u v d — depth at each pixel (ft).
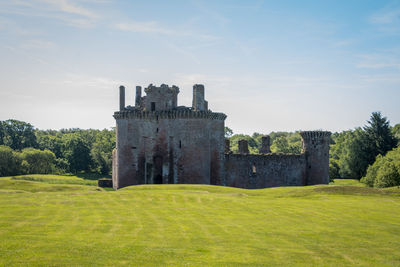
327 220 123.34
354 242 98.17
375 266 81.61
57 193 174.81
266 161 300.61
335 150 566.77
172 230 105.70
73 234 97.76
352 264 82.53
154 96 265.34
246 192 204.03
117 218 119.34
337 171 477.36
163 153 259.19
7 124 587.68
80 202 147.64
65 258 79.56
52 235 95.96
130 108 281.13
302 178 307.17
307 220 123.03
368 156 459.32
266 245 94.27
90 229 103.65
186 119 258.16
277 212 136.36
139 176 260.62
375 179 310.86
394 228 112.88
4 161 421.59
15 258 78.28
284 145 570.05
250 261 82.53
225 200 161.27
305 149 310.65
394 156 351.05
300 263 82.28
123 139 262.67
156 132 261.03
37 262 76.69
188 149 256.93
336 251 90.84
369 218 127.03
